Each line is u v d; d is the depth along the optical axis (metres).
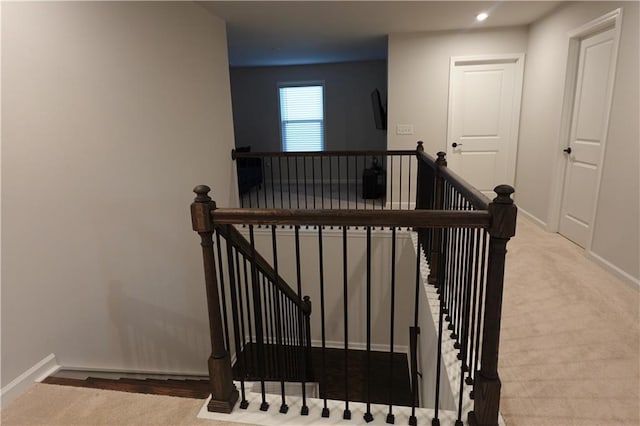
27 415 1.57
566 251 3.31
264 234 4.61
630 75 2.59
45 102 1.86
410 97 4.95
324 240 4.51
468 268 1.61
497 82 4.78
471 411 1.47
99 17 2.24
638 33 2.51
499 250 1.26
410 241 4.20
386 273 4.45
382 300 4.52
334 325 4.73
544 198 4.04
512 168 4.93
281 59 6.71
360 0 3.50
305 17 4.01
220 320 1.52
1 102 1.65
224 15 3.89
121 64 2.44
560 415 1.50
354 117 7.57
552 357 1.86
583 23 3.25
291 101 7.72
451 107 4.89
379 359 4.47
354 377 4.18
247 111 7.81
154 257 2.82
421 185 3.34
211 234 1.44
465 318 1.56
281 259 4.66
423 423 1.48
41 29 1.84
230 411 1.55
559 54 3.71
